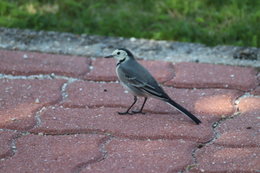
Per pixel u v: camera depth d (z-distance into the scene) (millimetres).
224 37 14016
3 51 13250
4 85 11672
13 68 12359
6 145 9312
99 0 15680
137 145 9398
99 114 10562
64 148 9242
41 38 13977
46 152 9109
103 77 12195
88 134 9766
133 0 15664
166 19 14828
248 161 8836
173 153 9102
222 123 10242
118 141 9547
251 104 10961
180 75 12273
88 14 15000
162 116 10586
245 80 11953
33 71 12305
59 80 12047
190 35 14148
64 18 15000
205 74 12289
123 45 13727
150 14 15086
